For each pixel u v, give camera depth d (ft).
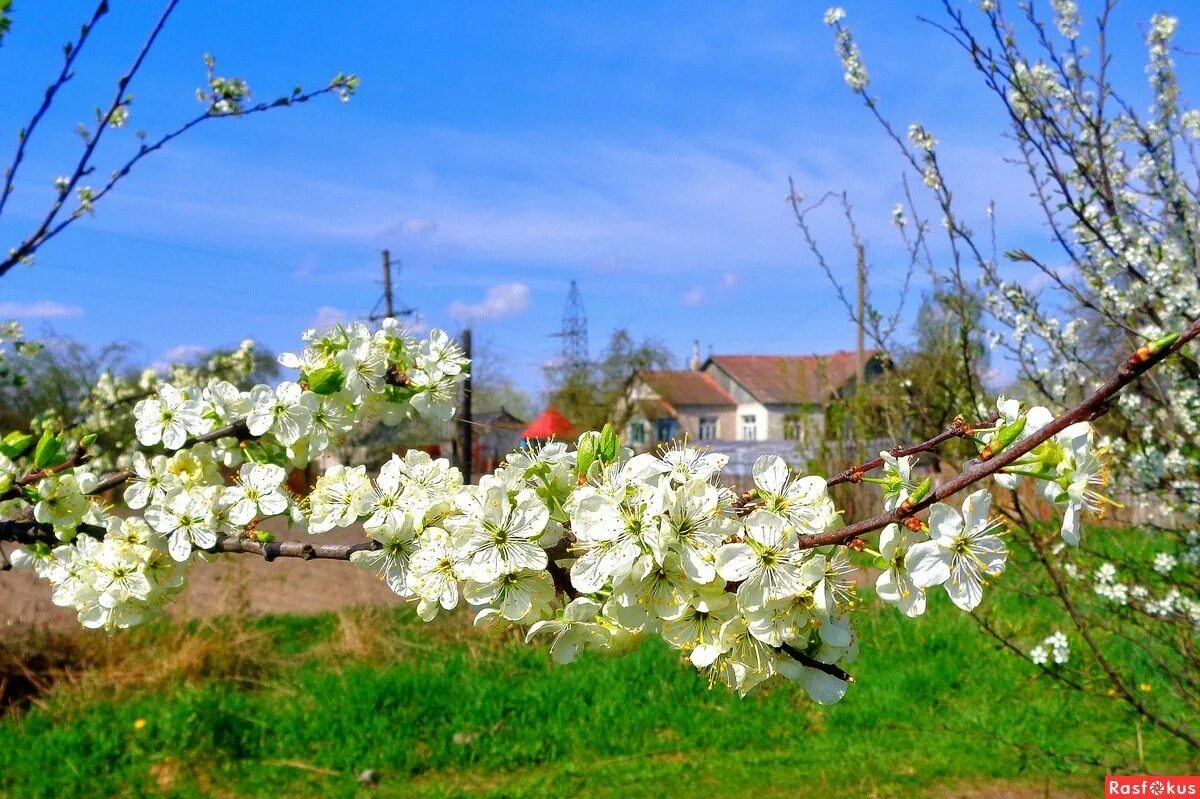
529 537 4.61
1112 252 13.43
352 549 5.65
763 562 4.32
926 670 20.07
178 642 21.07
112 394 22.15
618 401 89.10
